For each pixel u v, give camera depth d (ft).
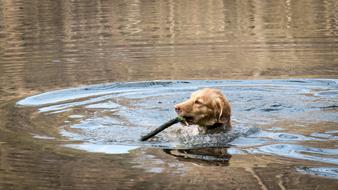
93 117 88.79
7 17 199.72
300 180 61.26
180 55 137.39
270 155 70.33
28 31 172.96
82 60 133.28
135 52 141.79
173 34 165.17
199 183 61.00
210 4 224.12
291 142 75.31
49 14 204.74
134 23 184.14
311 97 99.60
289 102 96.78
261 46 145.59
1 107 94.58
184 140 77.61
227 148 73.61
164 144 75.77
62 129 82.07
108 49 145.38
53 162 67.82
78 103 97.50
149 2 233.55
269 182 61.00
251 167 66.03
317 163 66.85
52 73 120.06
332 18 181.47
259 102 97.45
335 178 61.98
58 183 61.05
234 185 60.23
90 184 60.90
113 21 188.24
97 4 229.86
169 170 65.31
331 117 86.89
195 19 189.78
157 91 106.52
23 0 242.17
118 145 75.15
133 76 116.78
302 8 205.57
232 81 112.68
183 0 236.63
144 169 65.72
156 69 123.54
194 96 82.48
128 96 102.99
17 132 80.43
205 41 153.79
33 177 63.05
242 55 135.64
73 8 219.41
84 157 69.97
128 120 87.30
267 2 224.74
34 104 96.48
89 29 174.81
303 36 155.33
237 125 84.12
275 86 108.06
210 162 68.13
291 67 122.11
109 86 109.09
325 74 115.14
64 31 171.22
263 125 83.92
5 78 116.78
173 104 97.25
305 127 81.97
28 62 131.54
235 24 177.88
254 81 111.86
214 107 81.35
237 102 97.76
